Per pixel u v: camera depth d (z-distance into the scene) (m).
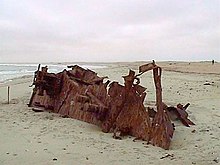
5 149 6.75
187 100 13.59
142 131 7.82
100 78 10.82
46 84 11.52
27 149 6.76
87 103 9.22
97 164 5.85
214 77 25.08
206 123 9.18
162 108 7.54
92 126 9.33
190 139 7.61
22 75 38.53
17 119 10.19
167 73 30.28
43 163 5.86
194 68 45.25
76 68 11.82
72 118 10.41
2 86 21.55
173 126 8.24
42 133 8.27
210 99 13.73
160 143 7.18
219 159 6.18
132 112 8.22
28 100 14.59
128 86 8.42
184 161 6.09
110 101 8.94
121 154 6.51
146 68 7.96
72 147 6.95
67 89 11.27
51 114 11.16
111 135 8.27
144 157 6.33
